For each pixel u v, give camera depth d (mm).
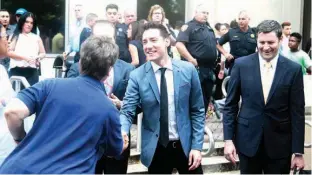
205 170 6312
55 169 2582
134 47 6215
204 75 6621
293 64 3680
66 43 10703
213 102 7977
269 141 3688
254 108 3715
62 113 2688
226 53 7453
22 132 2834
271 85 3670
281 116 3693
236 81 3785
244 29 7402
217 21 11828
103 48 2797
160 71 3590
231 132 3828
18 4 10625
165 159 3654
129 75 3904
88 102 2715
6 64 6891
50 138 2656
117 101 3885
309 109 7301
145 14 11438
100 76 2820
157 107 3570
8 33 7789
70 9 10570
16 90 5250
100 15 10492
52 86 2764
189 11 11688
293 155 4070
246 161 3768
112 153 2893
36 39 7027
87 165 2656
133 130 6965
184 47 6520
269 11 12445
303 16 12859
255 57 3756
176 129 3596
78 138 2658
